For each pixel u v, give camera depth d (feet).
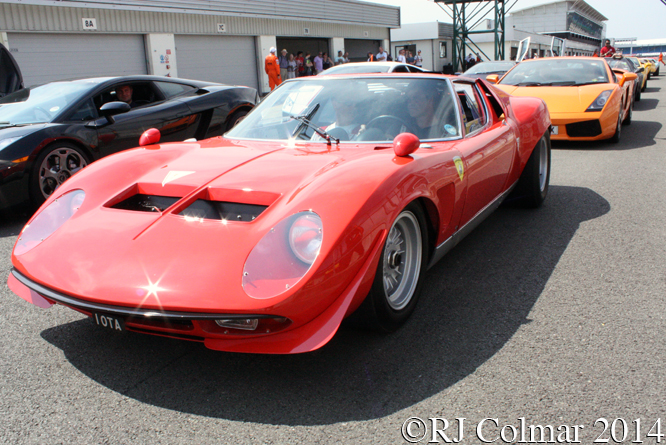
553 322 7.77
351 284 6.18
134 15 47.42
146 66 49.70
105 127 16.38
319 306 5.89
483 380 6.34
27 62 40.52
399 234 7.41
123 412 5.89
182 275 5.73
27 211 15.57
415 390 6.17
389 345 7.20
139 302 5.64
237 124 10.28
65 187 7.79
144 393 6.24
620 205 14.21
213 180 7.16
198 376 6.59
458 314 8.11
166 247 6.09
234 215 6.51
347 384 6.33
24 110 16.11
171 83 19.57
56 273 6.23
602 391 6.05
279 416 5.76
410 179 7.02
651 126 30.25
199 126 19.58
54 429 5.61
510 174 11.92
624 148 23.30
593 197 15.23
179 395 6.19
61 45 42.63
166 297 5.58
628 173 18.21
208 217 6.56
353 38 80.12
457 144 9.03
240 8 57.67
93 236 6.56
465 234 9.70
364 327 7.18
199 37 54.29
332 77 10.36
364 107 9.41
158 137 10.09
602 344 7.09
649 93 56.85
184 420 5.73
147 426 5.64
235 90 21.33
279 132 9.27
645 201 14.52
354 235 6.04
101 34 45.37
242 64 60.08
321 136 8.95
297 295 5.58
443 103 9.64
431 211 7.87
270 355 7.05
